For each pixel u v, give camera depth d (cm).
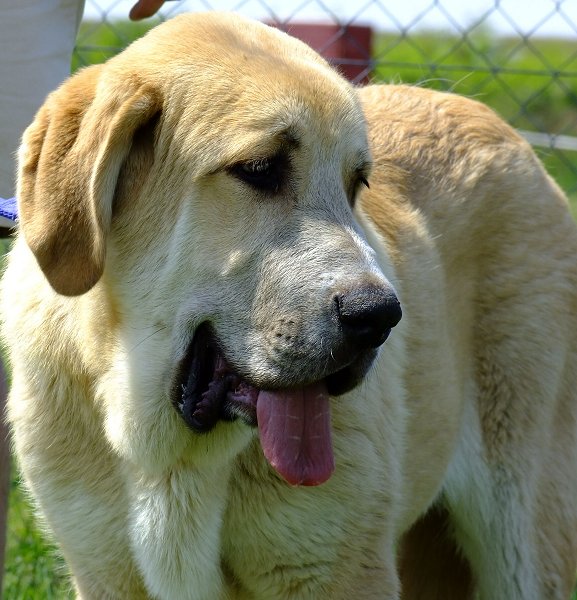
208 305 627
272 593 690
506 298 837
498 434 836
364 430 685
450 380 805
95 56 1482
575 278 870
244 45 657
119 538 681
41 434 688
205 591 679
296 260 609
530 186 862
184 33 662
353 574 686
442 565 894
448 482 845
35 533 1010
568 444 864
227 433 655
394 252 770
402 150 841
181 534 665
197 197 626
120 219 648
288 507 664
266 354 611
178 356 638
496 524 839
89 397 675
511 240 844
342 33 1202
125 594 700
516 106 1733
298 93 625
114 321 657
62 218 617
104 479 680
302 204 625
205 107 627
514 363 834
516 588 837
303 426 617
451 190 834
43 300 688
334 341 592
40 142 642
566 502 854
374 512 689
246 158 614
